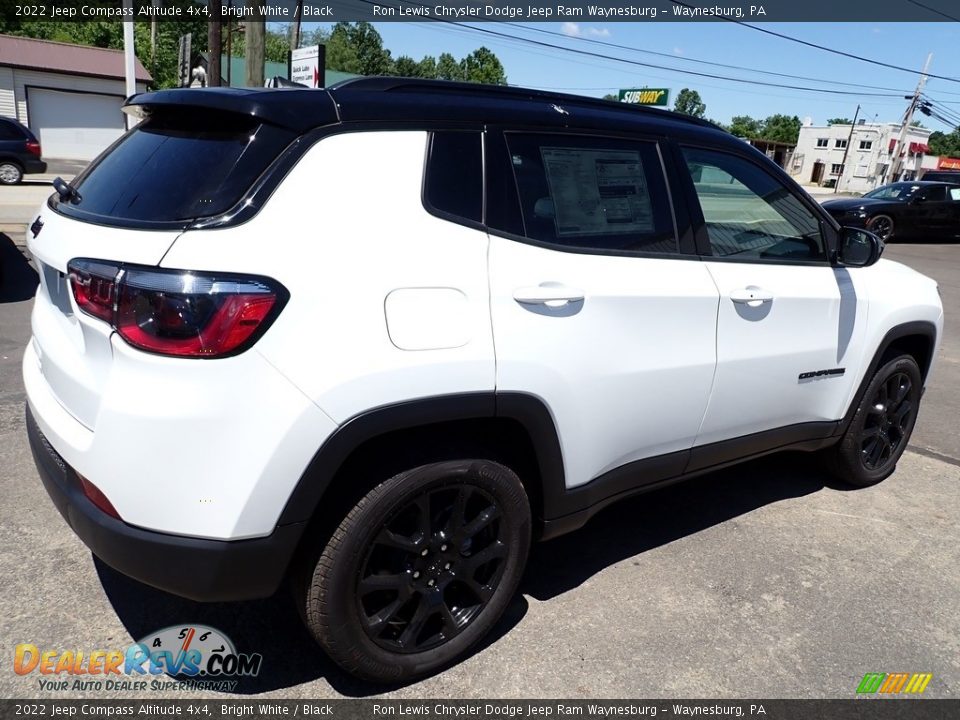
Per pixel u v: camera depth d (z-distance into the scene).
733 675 2.55
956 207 17.28
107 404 1.93
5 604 2.65
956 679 2.60
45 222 2.43
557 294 2.39
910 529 3.67
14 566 2.86
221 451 1.90
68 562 2.91
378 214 2.12
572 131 2.62
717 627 2.80
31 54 27.20
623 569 3.16
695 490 3.99
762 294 3.05
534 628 2.73
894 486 4.17
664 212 2.84
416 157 2.23
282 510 2.00
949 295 10.57
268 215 1.96
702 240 2.95
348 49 67.56
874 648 2.74
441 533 2.33
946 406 5.67
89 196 2.33
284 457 1.95
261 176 1.99
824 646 2.73
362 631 2.24
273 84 2.61
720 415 3.06
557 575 3.09
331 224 2.03
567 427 2.50
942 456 4.66
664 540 3.43
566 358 2.43
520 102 2.56
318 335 1.96
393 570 2.30
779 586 3.10
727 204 3.06
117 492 1.94
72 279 2.06
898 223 17.06
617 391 2.62
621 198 2.72
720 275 2.94
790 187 3.34
